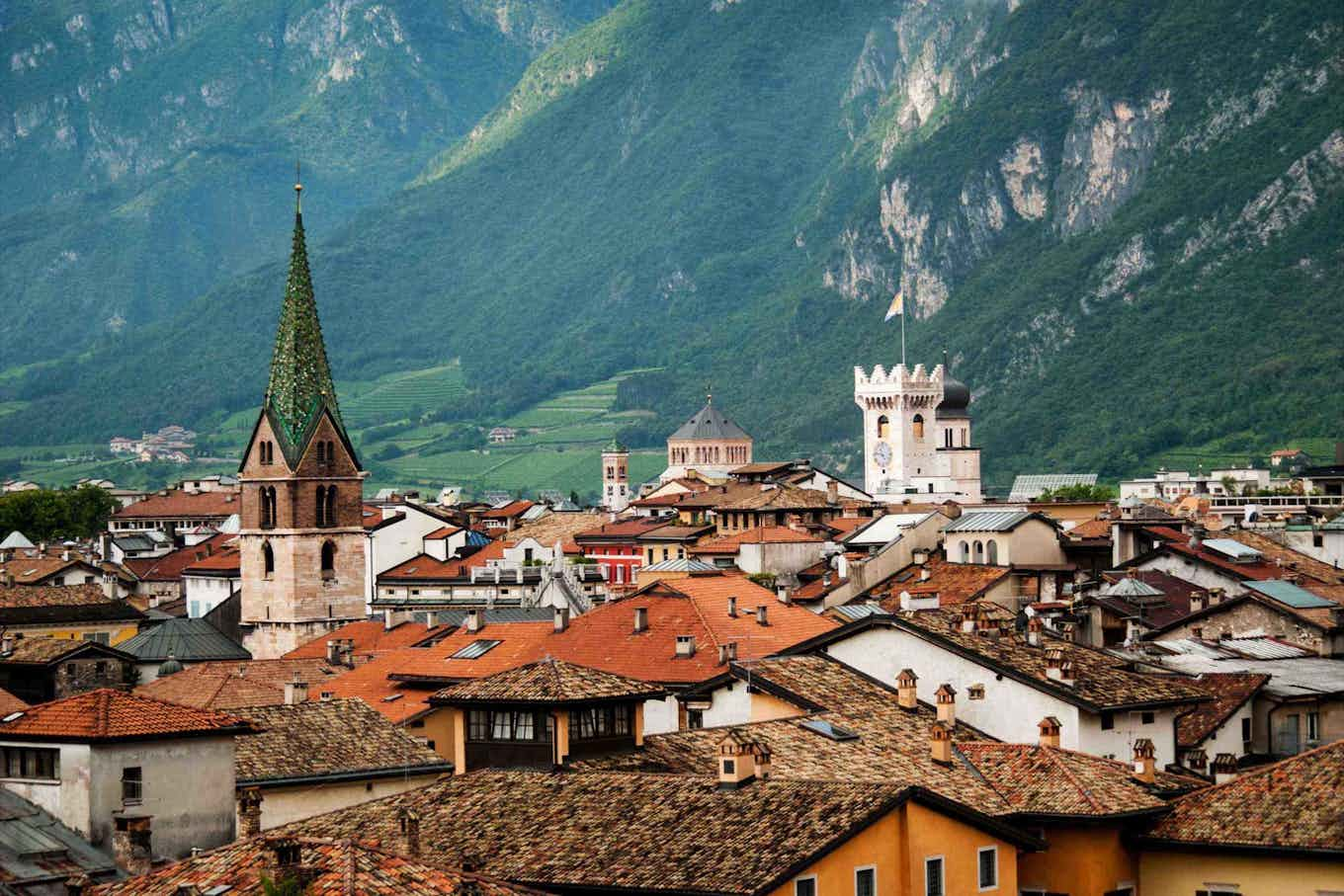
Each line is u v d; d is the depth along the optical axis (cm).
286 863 9256
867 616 15050
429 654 19288
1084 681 14250
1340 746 12231
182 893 9094
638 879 10200
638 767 12538
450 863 10719
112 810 10875
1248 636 18188
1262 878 11669
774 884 9875
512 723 13075
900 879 10550
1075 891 11744
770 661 14725
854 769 12294
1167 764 14325
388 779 13150
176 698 19000
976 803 11806
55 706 11231
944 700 13662
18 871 10306
